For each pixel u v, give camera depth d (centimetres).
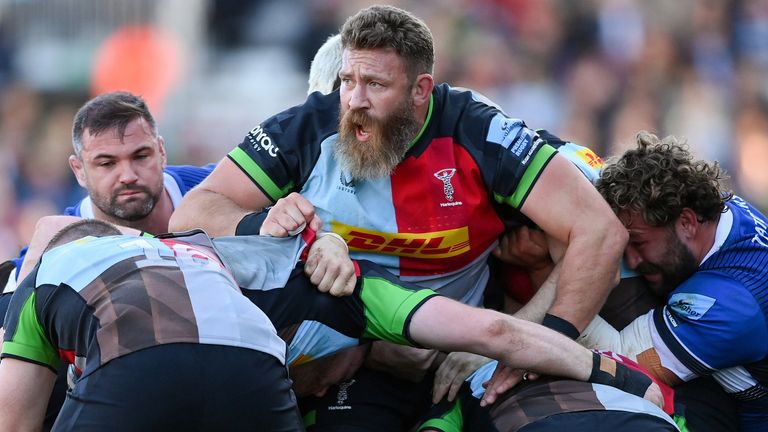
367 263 1341
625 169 1461
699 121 4247
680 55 4381
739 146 4256
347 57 1370
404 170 1405
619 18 4384
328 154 1420
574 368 1277
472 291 1507
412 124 1389
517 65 4281
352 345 1325
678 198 1425
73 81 4000
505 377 1318
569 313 1383
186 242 1283
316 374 1383
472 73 4238
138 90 4000
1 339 1329
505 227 1468
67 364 1363
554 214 1400
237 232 1392
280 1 4291
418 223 1410
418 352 1414
